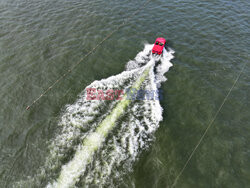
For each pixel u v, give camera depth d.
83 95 18.31
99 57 22.67
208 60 22.55
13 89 18.61
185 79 20.27
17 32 25.62
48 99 17.92
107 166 13.10
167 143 14.90
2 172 13.16
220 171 13.46
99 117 16.33
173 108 17.52
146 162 13.55
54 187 12.25
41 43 24.08
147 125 15.97
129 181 12.53
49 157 13.77
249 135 15.65
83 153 13.80
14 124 15.94
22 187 12.42
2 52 22.48
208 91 19.08
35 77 19.91
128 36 26.05
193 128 16.03
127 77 20.42
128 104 17.58
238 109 17.53
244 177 13.20
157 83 19.80
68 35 25.61
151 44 25.00
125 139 14.78
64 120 16.12
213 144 15.01
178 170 13.37
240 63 22.14
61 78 19.95
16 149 14.38
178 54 23.42
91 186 12.20
